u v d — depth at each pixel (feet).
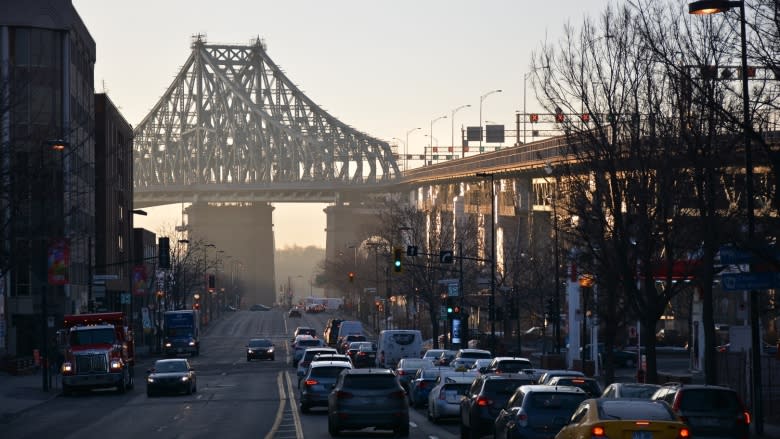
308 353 493.77
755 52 221.46
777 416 315.78
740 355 350.02
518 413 207.31
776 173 209.97
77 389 476.54
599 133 311.47
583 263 456.86
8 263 382.63
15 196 371.56
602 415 166.40
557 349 600.80
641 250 316.19
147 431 302.45
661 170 295.07
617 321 375.66
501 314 636.07
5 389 498.28
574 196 328.29
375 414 270.87
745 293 490.90
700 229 295.89
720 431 216.95
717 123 255.50
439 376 328.08
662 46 269.03
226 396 450.30
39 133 444.96
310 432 290.97
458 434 287.89
